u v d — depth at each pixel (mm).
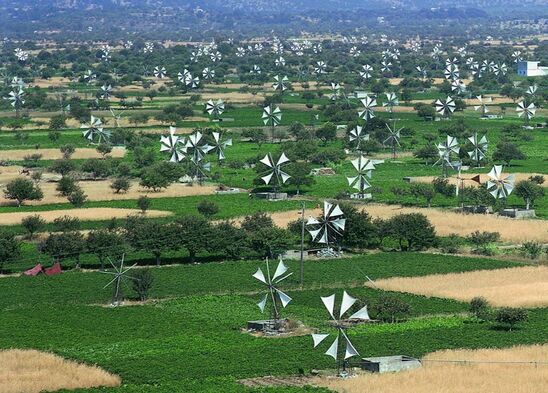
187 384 150875
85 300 199625
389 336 174375
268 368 159000
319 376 156500
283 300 185500
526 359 160750
